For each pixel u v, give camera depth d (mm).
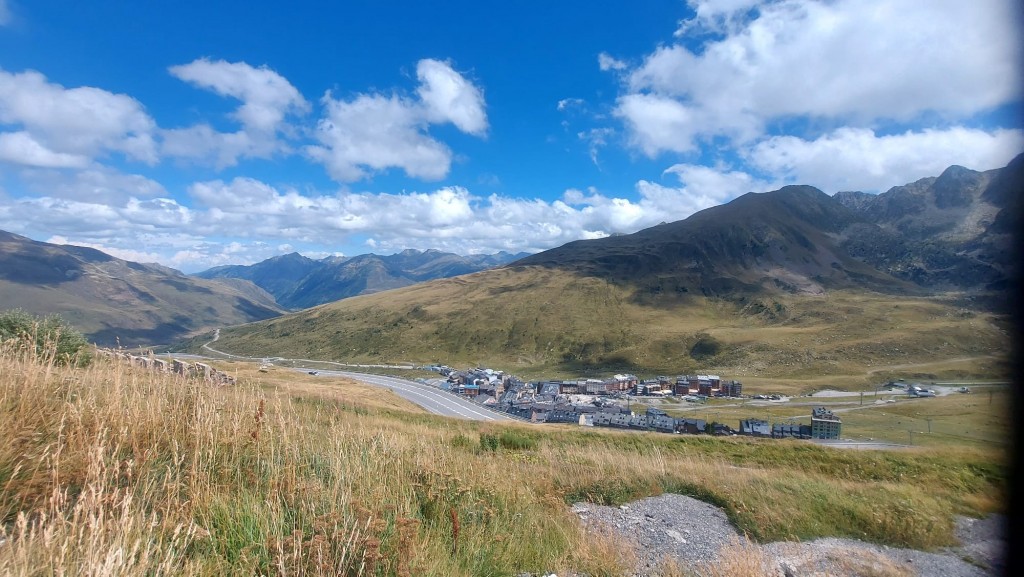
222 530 4391
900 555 9109
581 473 11344
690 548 8023
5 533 3514
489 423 31562
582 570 6227
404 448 8031
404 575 4320
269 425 6586
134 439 5137
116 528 3676
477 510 6504
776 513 10031
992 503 12594
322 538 4082
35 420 5195
